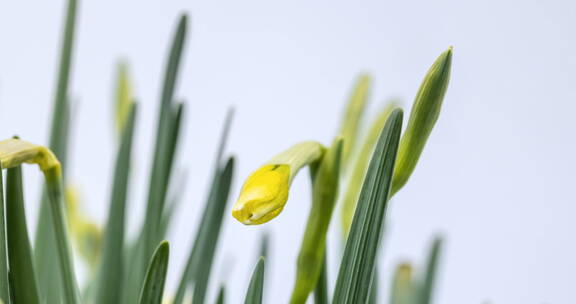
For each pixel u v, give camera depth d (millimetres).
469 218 1867
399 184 720
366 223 706
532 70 1872
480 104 1881
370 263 706
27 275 738
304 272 761
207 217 805
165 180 813
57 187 739
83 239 1001
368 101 867
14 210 736
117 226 840
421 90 713
